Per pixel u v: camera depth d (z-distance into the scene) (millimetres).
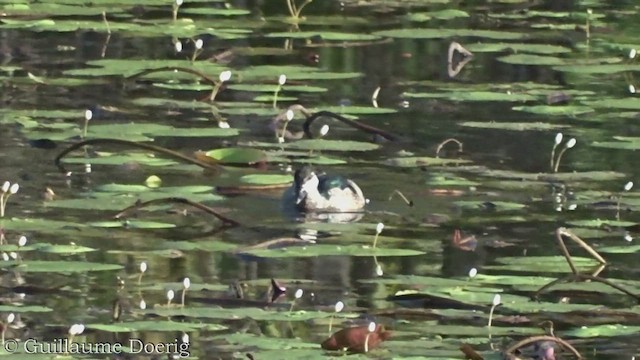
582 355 10859
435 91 20484
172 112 18641
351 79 21328
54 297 11773
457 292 12086
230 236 13750
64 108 18562
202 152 16312
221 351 10586
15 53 22125
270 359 10289
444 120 18844
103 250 13078
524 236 13906
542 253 13344
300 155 16781
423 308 11766
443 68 22375
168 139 17438
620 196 15266
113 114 18406
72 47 22750
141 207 14367
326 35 23406
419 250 13383
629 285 12414
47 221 13844
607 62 22625
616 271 12828
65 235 13484
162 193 14898
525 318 11578
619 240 13781
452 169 16422
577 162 16859
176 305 11609
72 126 17516
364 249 13180
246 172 16062
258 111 18781
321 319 11398
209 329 11078
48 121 17781
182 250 13180
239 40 23953
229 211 14609
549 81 21766
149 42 23438
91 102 18969
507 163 16734
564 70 21719
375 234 13945
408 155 17078
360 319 11430
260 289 12133
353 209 14750
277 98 19719
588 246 12820
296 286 12242
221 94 19859
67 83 20078
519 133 18219
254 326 11227
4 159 16047
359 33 24719
